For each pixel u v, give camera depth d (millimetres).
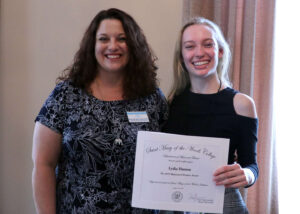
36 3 2074
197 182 1222
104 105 1315
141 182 1213
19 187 2137
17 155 2127
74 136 1269
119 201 1273
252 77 1975
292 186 2139
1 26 2068
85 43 1364
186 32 1460
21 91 2107
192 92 1510
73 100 1310
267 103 2021
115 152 1270
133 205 1212
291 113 2119
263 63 2055
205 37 1413
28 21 2080
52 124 1281
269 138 2018
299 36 2088
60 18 2098
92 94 1342
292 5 2090
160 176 1215
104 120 1290
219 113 1408
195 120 1441
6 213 2139
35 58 2098
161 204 1217
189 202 1223
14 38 2082
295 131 2117
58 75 2113
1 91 2098
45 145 1298
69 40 2109
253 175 1291
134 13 2152
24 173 2135
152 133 1210
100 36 1324
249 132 1380
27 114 2117
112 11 1368
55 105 1298
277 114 2127
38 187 1291
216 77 1493
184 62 1508
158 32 2176
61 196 1325
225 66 1534
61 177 1348
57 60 2109
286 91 2125
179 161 1217
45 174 1300
